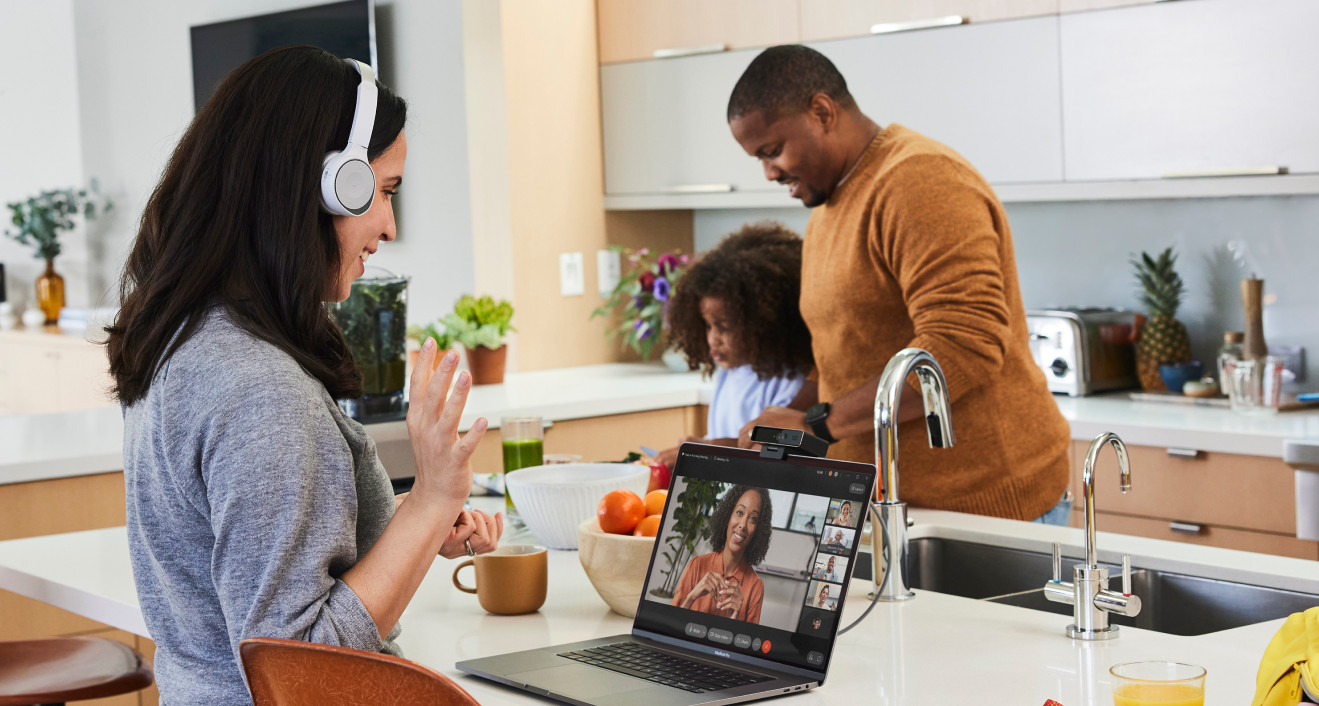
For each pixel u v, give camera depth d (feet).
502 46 12.95
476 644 4.60
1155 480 9.43
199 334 3.51
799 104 7.25
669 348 13.24
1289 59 9.11
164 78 17.06
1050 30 10.37
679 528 4.63
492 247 13.26
